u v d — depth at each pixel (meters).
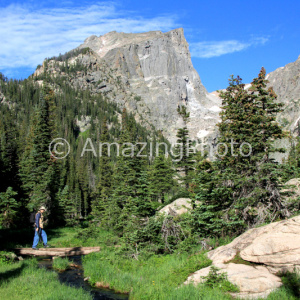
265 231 11.25
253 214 16.89
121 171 37.12
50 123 42.44
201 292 9.27
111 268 13.49
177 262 13.40
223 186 17.47
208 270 10.91
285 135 19.17
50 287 10.45
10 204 29.53
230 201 17.73
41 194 37.38
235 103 21.12
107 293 10.90
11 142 48.31
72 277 12.75
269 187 16.84
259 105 20.36
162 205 34.28
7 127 74.94
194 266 11.59
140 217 22.72
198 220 16.59
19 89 178.62
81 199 78.00
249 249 10.74
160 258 14.67
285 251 9.81
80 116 179.38
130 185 30.58
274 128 18.86
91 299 9.85
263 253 10.27
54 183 40.88
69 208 46.72
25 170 41.94
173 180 47.31
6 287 10.08
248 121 19.69
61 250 17.56
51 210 39.09
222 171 19.38
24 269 12.31
